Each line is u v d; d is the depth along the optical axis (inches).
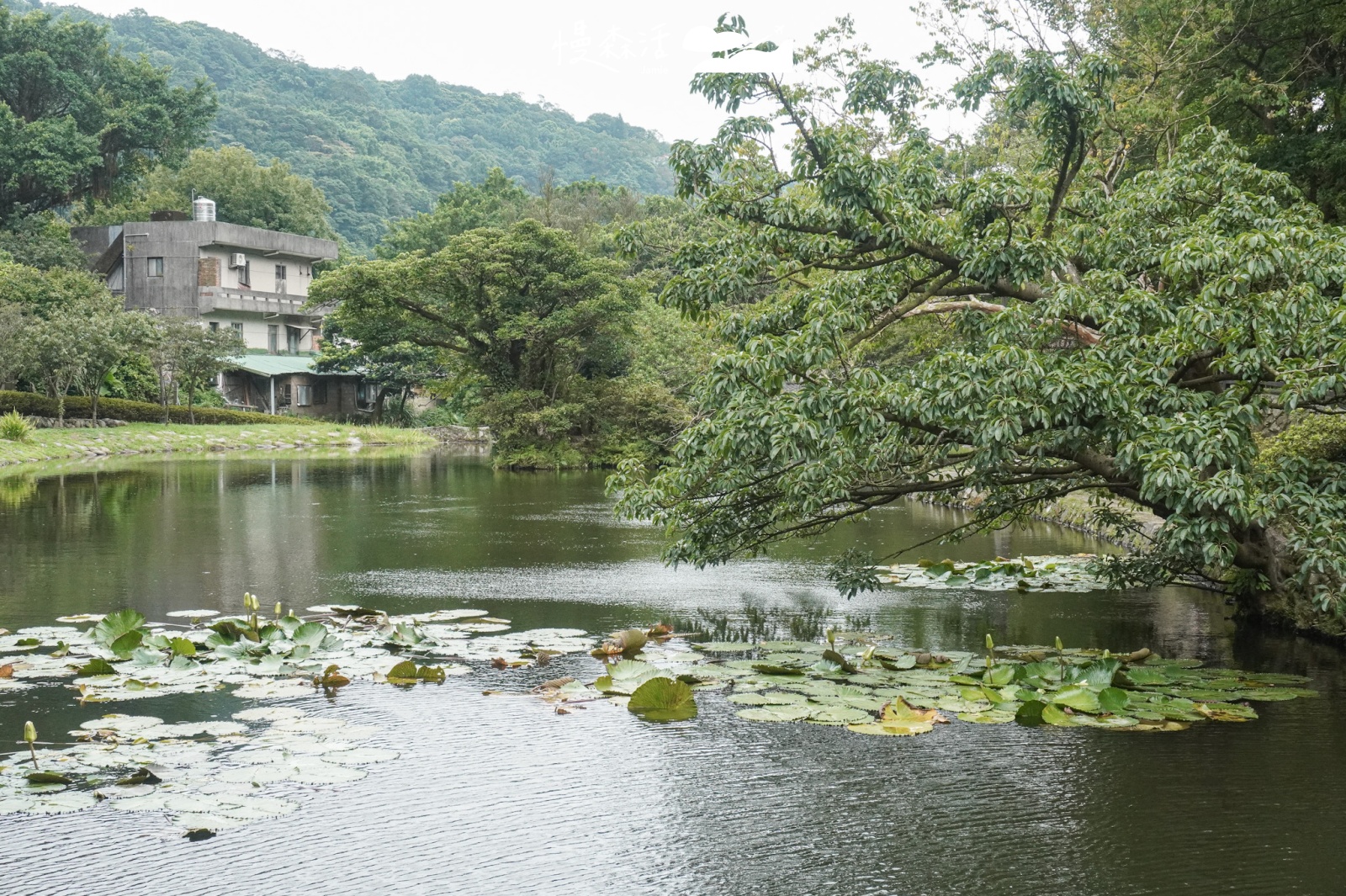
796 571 488.7
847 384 292.7
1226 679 280.7
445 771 212.7
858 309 343.3
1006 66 360.5
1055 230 398.0
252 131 4252.0
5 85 2357.3
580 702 261.6
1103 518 409.7
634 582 451.2
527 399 1379.2
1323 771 215.0
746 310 393.1
